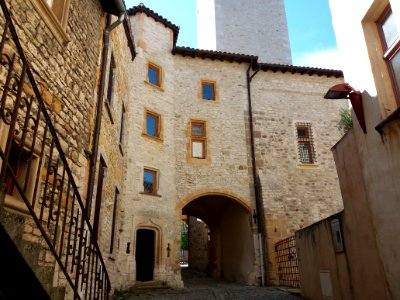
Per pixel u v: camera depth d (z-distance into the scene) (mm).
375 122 4887
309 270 7965
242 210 14461
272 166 14758
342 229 6188
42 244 4617
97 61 7078
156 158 13227
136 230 11836
